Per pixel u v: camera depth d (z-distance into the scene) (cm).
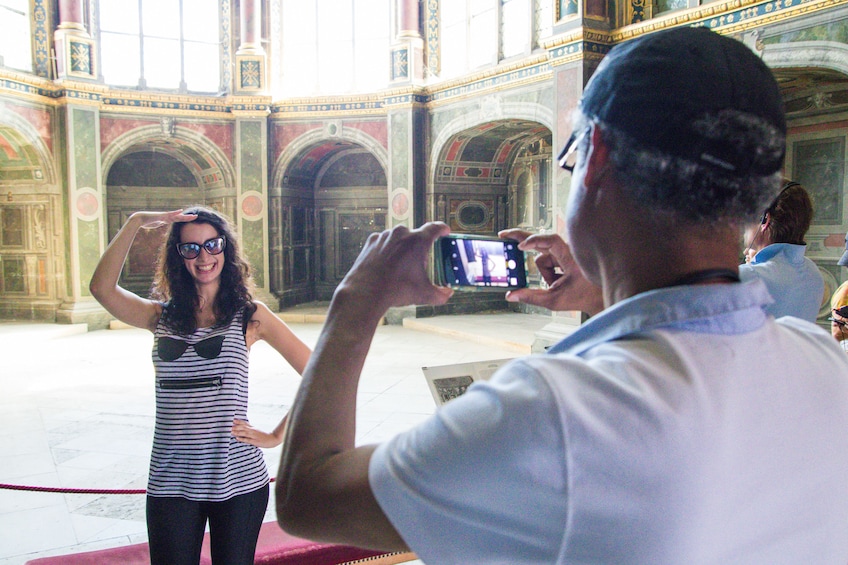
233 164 1594
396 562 417
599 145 83
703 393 71
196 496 260
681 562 67
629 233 83
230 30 1595
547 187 1449
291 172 1633
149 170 1686
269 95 1558
